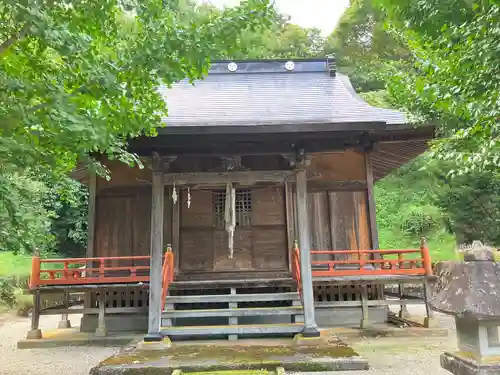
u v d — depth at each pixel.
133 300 9.37
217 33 4.08
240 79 11.10
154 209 7.20
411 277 8.84
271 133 6.84
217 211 9.71
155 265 7.09
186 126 6.57
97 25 4.14
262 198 9.84
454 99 5.09
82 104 4.00
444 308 2.70
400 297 10.45
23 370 6.62
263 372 5.35
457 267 2.77
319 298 9.48
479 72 4.46
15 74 3.84
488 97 4.54
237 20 4.11
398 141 9.54
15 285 15.84
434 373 5.79
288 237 9.58
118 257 8.72
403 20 4.96
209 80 11.05
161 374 5.39
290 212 9.70
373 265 9.58
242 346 6.61
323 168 10.02
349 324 9.40
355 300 9.51
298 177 7.32
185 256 9.48
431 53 5.34
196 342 7.06
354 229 9.79
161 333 6.92
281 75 11.28
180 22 4.25
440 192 16.25
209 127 6.62
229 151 7.36
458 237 14.55
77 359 7.35
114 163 9.73
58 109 3.59
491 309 2.49
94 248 9.48
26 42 3.87
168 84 4.27
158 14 4.07
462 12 4.40
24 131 3.76
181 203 9.68
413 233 20.27
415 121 8.11
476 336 2.73
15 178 4.73
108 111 4.12
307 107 9.16
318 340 6.70
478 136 5.41
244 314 7.36
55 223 20.28
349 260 9.14
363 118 8.32
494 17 3.86
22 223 3.97
